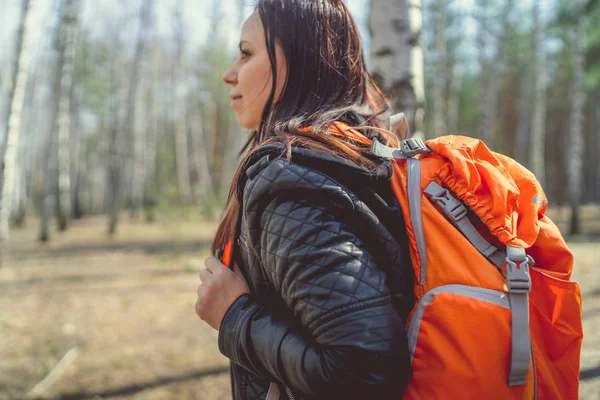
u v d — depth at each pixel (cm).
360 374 63
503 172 83
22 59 735
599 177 2902
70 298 586
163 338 441
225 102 2438
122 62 2111
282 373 69
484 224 76
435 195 76
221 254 98
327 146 76
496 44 1573
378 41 213
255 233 74
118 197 1375
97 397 321
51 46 1402
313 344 68
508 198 77
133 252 977
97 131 2953
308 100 88
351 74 92
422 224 75
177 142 2395
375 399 64
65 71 1261
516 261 72
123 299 583
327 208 68
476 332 68
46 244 1132
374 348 63
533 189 82
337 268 66
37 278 711
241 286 82
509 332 69
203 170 2234
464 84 2456
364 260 68
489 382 68
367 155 80
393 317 68
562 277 79
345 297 64
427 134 2103
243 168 79
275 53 89
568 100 2270
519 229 77
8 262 849
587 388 298
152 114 2322
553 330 77
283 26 88
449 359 68
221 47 2486
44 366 370
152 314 520
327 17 90
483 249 74
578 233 1168
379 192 77
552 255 81
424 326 71
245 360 75
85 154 3195
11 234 1423
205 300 82
